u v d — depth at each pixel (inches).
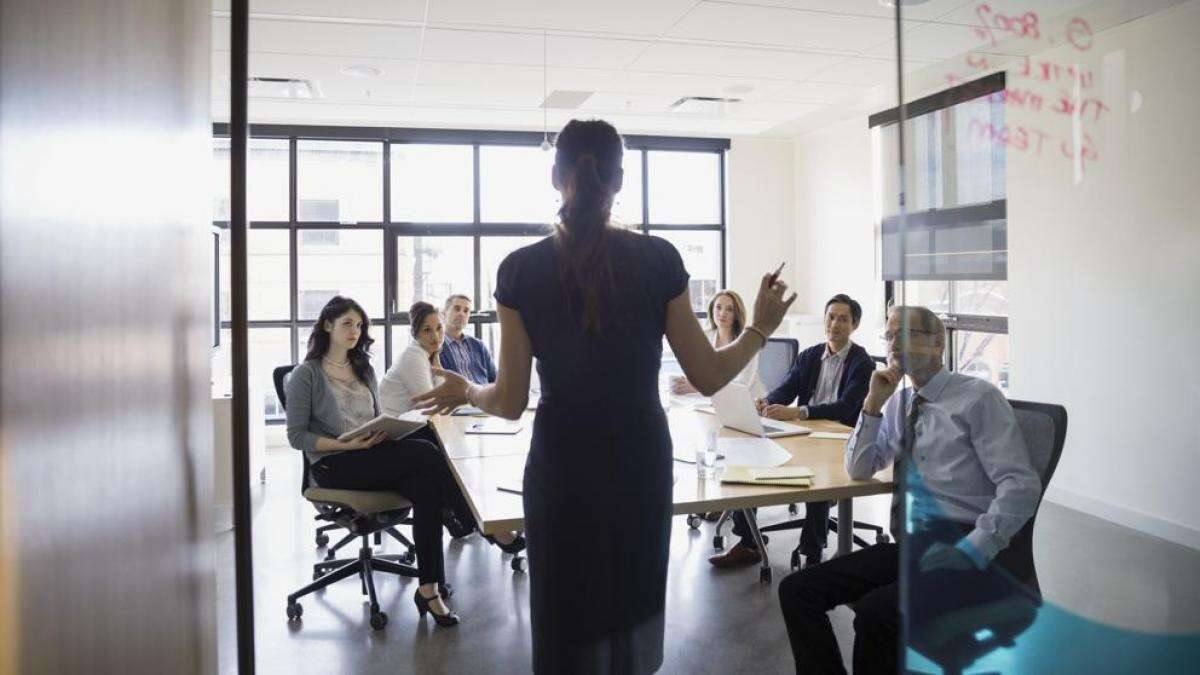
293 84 206.7
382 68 193.5
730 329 154.2
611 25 164.6
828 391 133.9
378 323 262.5
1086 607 39.9
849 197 259.8
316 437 115.6
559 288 50.5
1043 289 76.2
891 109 234.4
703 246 291.7
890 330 76.3
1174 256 41.0
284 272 256.7
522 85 211.5
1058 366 73.2
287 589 127.6
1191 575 39.6
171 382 44.5
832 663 76.8
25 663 27.7
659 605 53.3
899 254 39.4
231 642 106.8
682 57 187.5
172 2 45.1
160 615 42.1
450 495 130.7
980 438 51.2
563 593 51.2
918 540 40.5
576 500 50.5
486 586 127.1
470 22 161.8
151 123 41.4
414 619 114.8
